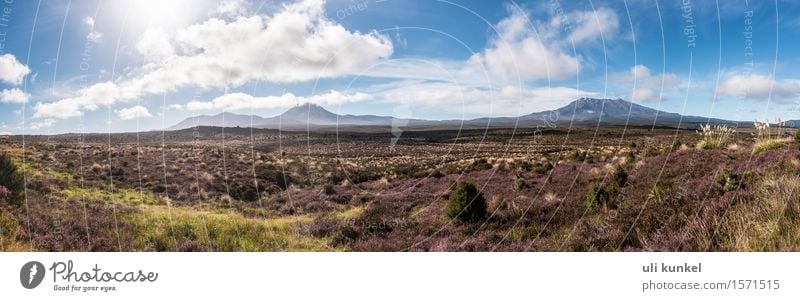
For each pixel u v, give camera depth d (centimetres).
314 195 1152
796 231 659
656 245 714
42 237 795
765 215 704
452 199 903
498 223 864
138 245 815
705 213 751
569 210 878
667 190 872
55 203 917
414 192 1152
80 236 816
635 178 991
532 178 1176
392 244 832
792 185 742
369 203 1077
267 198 1136
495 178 1216
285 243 857
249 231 894
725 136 1266
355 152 1761
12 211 849
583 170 1173
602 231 783
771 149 1058
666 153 1216
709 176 923
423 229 878
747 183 825
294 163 1469
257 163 1462
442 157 1617
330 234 895
